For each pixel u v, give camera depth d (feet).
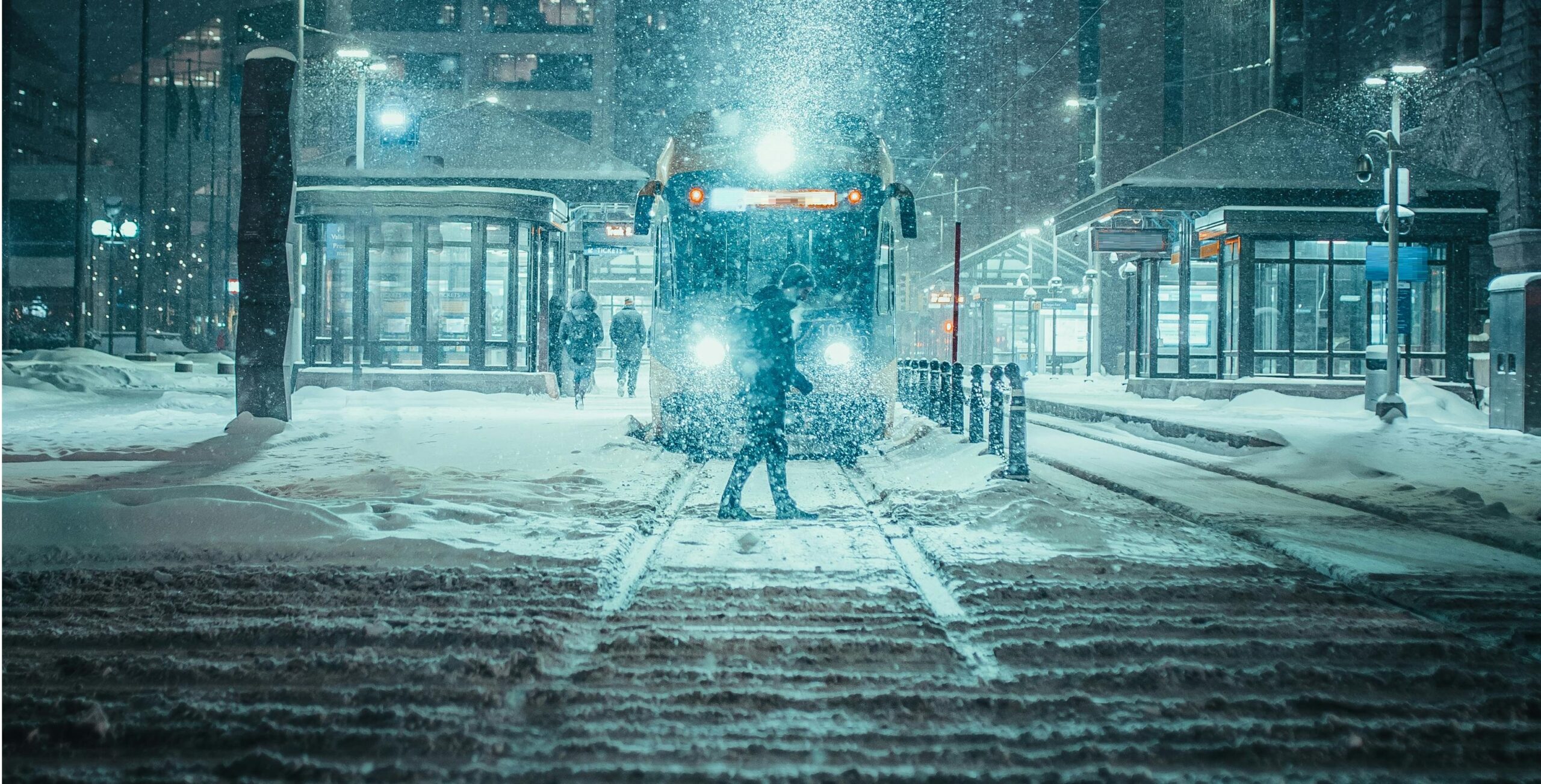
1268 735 11.55
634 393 80.89
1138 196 89.20
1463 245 83.87
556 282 86.38
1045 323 172.04
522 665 13.58
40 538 20.62
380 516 23.65
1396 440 49.19
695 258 40.57
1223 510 28.37
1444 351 84.84
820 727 11.67
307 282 82.43
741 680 13.30
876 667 13.96
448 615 16.20
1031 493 28.81
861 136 42.45
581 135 240.53
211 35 254.27
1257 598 18.12
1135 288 108.58
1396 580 19.33
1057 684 13.24
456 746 10.95
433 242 84.58
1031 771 10.50
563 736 11.39
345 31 233.14
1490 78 112.57
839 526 25.26
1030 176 238.68
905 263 291.17
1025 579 19.10
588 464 36.50
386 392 73.87
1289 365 85.20
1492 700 12.55
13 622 15.65
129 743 10.98
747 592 18.01
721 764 10.63
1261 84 179.63
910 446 43.86
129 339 155.63
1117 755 10.87
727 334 39.58
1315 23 168.66
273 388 46.96
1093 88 232.94
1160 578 19.52
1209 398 85.10
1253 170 90.58
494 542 21.66
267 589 17.98
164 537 21.07
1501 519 27.02
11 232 215.92
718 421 39.70
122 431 49.57
